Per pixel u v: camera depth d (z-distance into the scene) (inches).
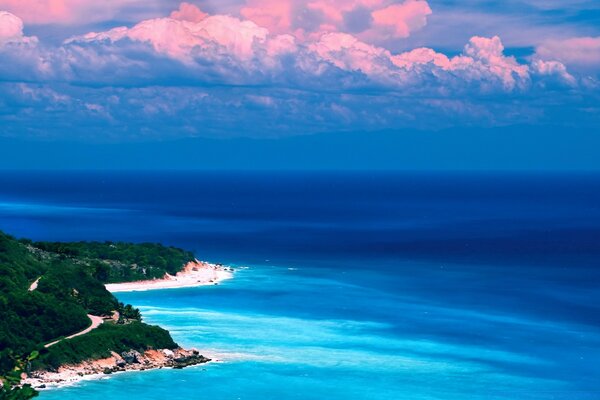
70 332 7263.8
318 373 6899.6
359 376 6845.5
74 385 6437.0
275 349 7623.0
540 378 6884.8
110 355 7032.5
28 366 6589.6
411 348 7760.8
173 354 7253.9
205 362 7155.5
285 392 6412.4
